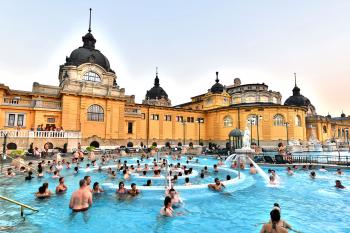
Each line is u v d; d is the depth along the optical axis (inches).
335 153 1582.2
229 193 486.9
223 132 2047.2
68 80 1469.0
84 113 1477.6
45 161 896.9
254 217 346.0
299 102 2357.3
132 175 685.9
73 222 315.9
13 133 1107.3
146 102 2704.2
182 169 807.7
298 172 769.6
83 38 1766.7
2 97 1312.7
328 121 2721.5
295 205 406.6
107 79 1672.0
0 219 321.4
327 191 510.0
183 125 2100.1
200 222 324.5
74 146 1272.1
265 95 2353.6
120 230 292.8
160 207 383.6
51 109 1401.3
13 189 506.0
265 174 689.6
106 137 1531.7
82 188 374.0
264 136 1822.1
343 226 307.6
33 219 323.3
